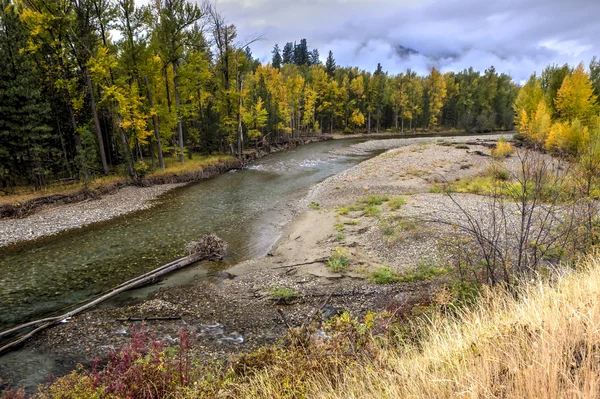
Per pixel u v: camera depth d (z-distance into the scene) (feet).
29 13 69.31
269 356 14.60
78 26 75.20
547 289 13.04
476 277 19.65
